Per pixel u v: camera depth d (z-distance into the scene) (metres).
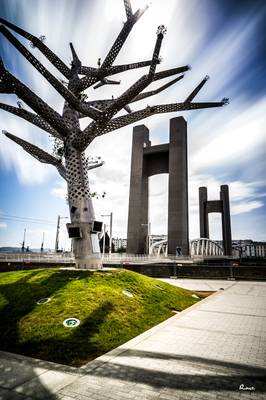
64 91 13.62
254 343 7.77
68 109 16.69
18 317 9.00
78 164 15.98
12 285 12.38
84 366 5.94
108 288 11.88
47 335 7.69
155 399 4.57
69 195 15.97
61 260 34.22
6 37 12.55
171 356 6.61
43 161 18.56
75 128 16.39
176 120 74.31
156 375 5.52
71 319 8.64
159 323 10.12
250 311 12.63
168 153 76.94
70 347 7.03
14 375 5.44
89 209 15.76
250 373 5.71
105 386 5.02
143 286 13.84
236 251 133.88
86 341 7.45
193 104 15.48
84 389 4.89
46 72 13.16
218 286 24.72
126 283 13.32
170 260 47.59
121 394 4.73
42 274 13.83
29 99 13.85
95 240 15.66
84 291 11.02
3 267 36.03
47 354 6.69
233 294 18.84
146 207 75.94
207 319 10.77
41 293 10.96
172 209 68.56
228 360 6.43
